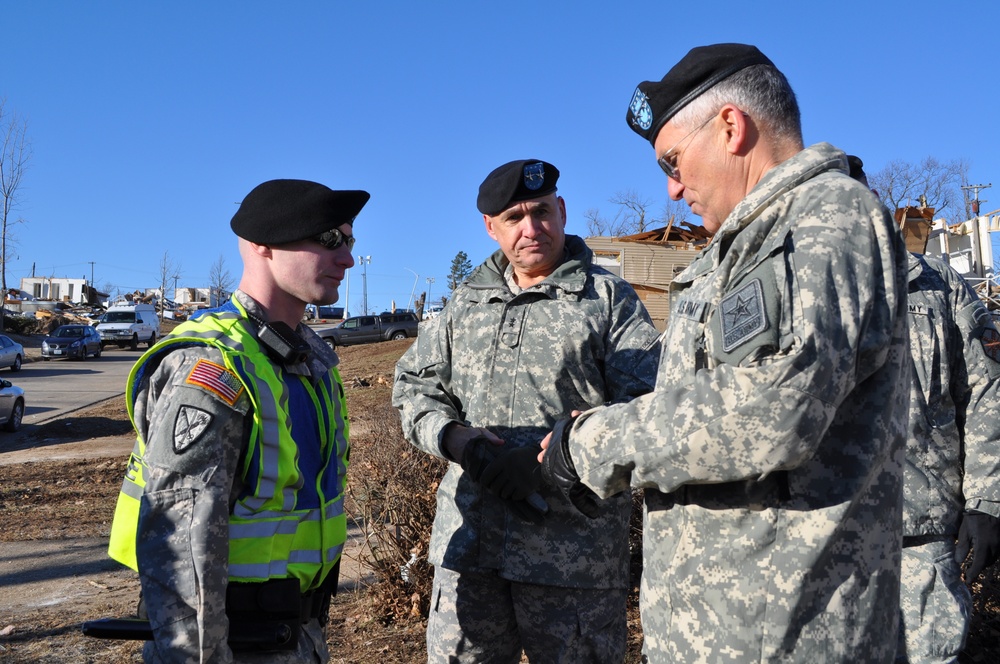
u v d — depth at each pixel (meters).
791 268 1.58
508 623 2.84
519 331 2.85
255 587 2.03
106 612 5.16
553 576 2.64
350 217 2.29
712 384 1.56
